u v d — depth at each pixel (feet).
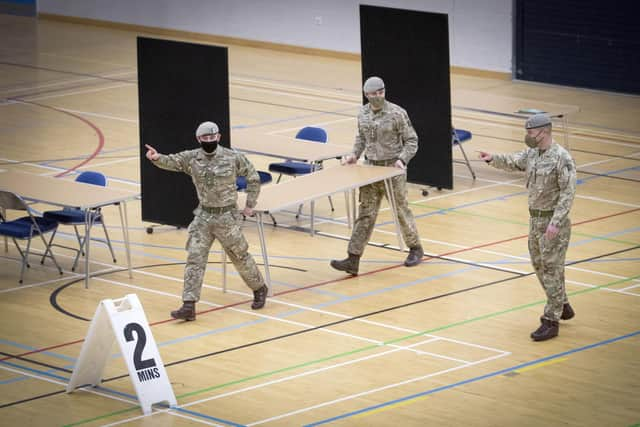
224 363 40.55
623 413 36.14
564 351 41.55
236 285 49.39
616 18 90.68
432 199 63.16
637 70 90.68
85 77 98.37
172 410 36.52
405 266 51.67
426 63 61.82
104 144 75.20
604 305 46.39
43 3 128.36
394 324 44.45
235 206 44.78
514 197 63.62
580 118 83.51
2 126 79.92
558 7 93.71
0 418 35.73
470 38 99.71
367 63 63.67
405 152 50.65
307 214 60.85
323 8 108.06
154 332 43.52
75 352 41.65
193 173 44.01
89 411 36.42
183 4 117.39
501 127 81.46
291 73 100.68
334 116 84.17
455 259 52.70
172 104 53.78
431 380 38.93
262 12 112.16
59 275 50.31
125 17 122.11
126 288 48.67
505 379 38.96
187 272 44.52
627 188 65.26
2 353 41.39
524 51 96.68
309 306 46.52
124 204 49.65
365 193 49.98
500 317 45.11
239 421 35.60
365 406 36.73
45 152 72.54
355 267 50.08
